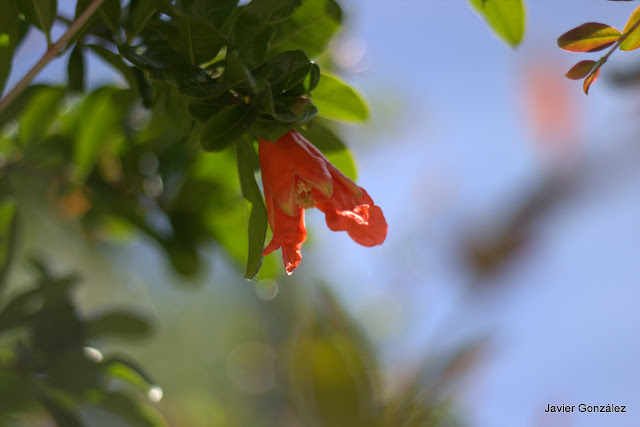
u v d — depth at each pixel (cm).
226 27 63
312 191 63
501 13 67
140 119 75
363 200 64
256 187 63
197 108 63
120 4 65
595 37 62
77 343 71
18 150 75
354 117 68
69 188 77
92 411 76
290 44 67
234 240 77
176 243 77
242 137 63
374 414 79
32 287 72
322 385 79
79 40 67
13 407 73
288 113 62
